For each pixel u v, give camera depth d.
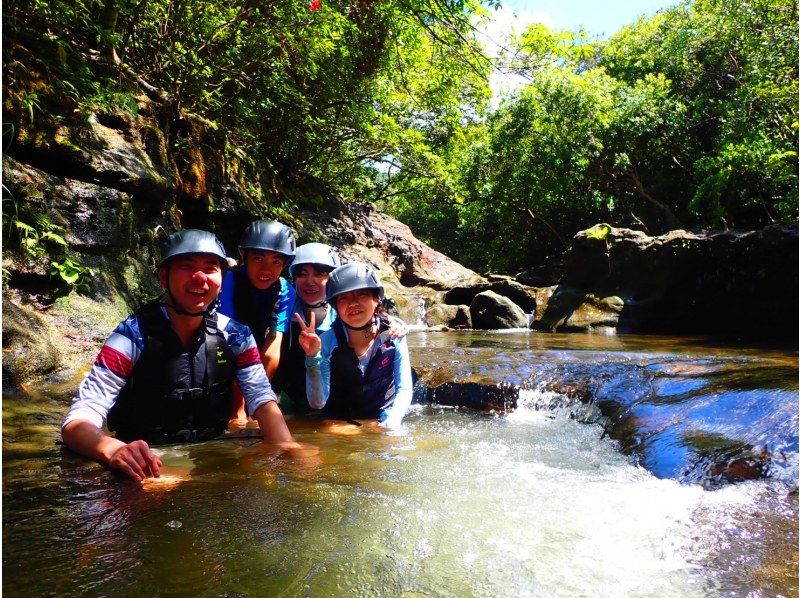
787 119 10.43
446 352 5.54
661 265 8.86
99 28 5.55
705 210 13.66
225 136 8.05
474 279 12.10
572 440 3.08
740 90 11.75
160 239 5.71
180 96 6.91
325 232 11.01
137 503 1.87
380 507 1.89
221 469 2.29
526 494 2.08
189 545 1.57
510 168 17.45
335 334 3.45
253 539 1.62
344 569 1.48
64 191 4.57
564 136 15.70
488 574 1.49
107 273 4.66
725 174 11.42
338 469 2.32
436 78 12.23
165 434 2.66
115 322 4.34
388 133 12.41
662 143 14.82
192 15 6.80
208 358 2.61
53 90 4.85
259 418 2.77
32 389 3.33
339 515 1.81
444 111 16.00
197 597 1.31
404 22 9.52
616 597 1.41
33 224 4.17
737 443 2.50
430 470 2.35
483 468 2.42
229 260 2.69
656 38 16.52
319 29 7.36
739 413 2.80
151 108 6.21
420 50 10.86
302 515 1.80
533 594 1.41
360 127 11.11
